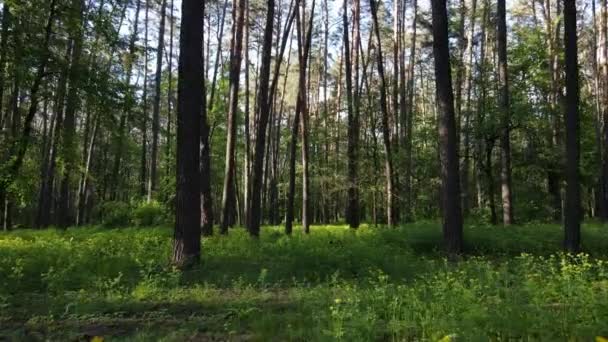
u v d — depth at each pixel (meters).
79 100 17.12
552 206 25.77
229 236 17.23
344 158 40.16
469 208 30.70
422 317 6.38
